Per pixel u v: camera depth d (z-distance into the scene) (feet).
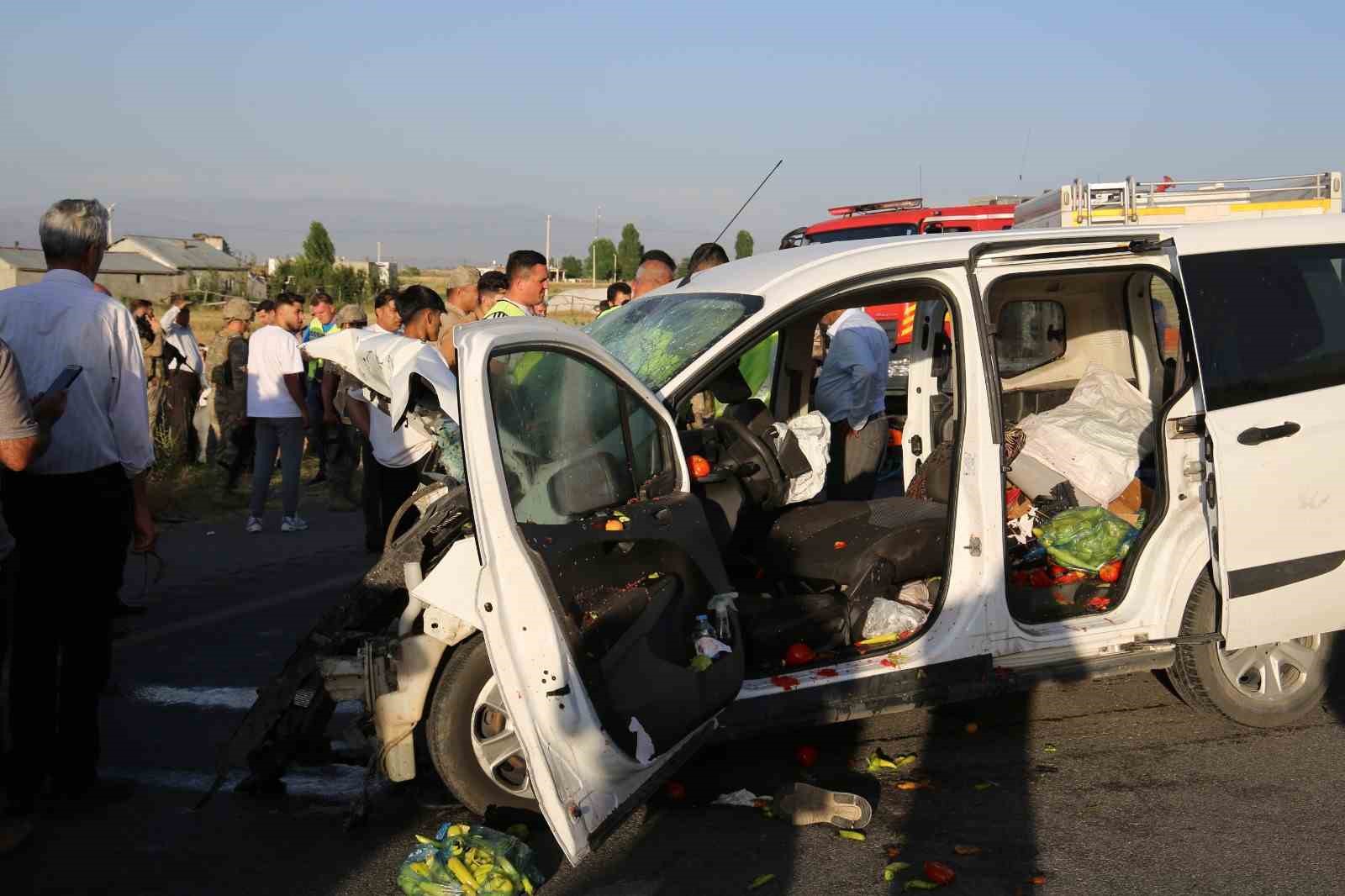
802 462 17.74
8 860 12.86
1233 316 15.78
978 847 12.75
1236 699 15.96
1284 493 15.47
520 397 11.87
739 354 14.55
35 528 13.80
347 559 28.68
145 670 19.98
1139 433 18.57
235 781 15.07
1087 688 17.80
